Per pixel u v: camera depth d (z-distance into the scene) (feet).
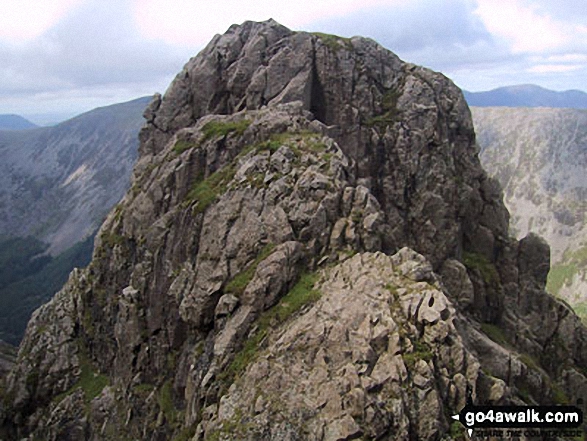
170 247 183.62
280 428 115.65
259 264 152.56
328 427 112.47
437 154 230.27
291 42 240.12
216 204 173.68
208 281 161.27
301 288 147.23
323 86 234.99
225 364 141.18
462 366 120.78
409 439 110.52
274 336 137.39
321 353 124.26
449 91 247.50
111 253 217.56
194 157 197.57
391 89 242.78
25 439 208.03
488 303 223.92
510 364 152.76
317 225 158.71
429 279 141.90
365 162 225.97
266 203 164.76
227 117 213.46
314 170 171.63
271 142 184.96
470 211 238.27
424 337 123.65
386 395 114.01
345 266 149.07
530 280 234.58
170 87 252.62
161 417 167.84
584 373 221.87
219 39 255.91
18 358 233.76
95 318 221.46
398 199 223.71
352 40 248.11
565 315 229.86
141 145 254.27
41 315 243.60
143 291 190.19
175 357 175.52
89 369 218.38
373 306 129.70
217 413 127.85
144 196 205.77
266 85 232.32
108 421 189.98
